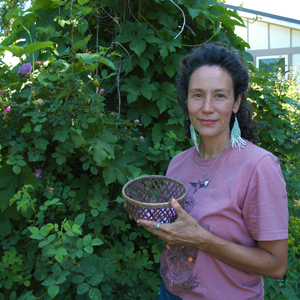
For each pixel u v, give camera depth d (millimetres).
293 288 2305
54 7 2029
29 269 1441
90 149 1554
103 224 1687
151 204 1017
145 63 2156
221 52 1083
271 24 7699
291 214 3021
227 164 1101
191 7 2270
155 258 1836
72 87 1634
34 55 1801
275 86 3395
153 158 2035
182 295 1159
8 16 1986
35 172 1613
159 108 2141
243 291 1055
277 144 3064
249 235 1055
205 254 1078
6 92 1648
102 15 2305
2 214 1531
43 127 1638
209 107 1067
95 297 1193
